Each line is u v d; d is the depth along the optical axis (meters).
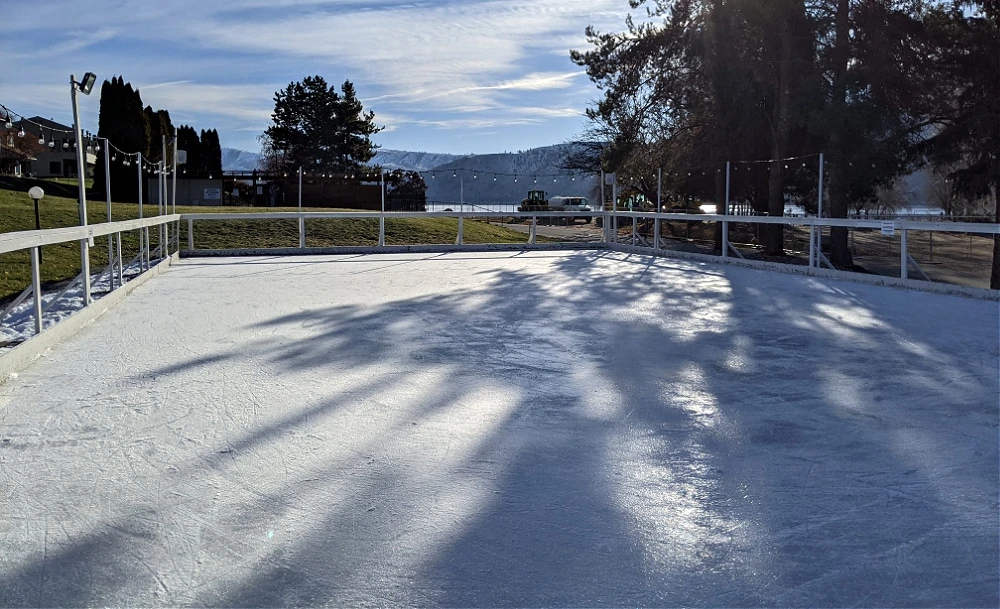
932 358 6.51
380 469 3.87
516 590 2.71
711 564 2.90
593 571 2.85
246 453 4.09
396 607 2.60
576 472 3.84
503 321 8.45
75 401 5.09
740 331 7.86
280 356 6.54
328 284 12.11
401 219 25.52
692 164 22.58
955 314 9.07
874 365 6.24
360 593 2.69
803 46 19.12
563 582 2.76
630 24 22.58
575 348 6.95
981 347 6.98
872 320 8.61
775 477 3.78
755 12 18.05
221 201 38.38
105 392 5.32
